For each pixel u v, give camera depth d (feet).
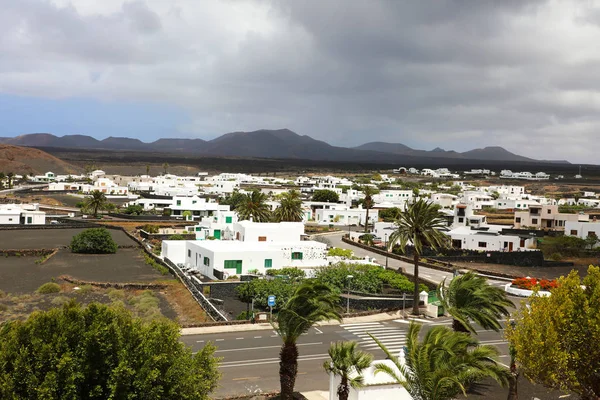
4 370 69.00
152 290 218.18
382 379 90.79
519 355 89.71
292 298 94.84
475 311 110.93
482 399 104.58
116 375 71.10
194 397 77.30
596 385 87.51
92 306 81.76
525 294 210.79
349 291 200.34
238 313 178.29
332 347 92.43
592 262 314.14
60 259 286.46
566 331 87.04
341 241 385.09
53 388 68.03
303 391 107.24
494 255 307.58
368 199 447.01
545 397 107.04
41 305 185.16
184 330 149.18
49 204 583.99
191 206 516.32
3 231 387.34
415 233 185.06
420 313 183.73
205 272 237.04
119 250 325.21
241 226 279.28
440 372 70.23
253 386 108.47
